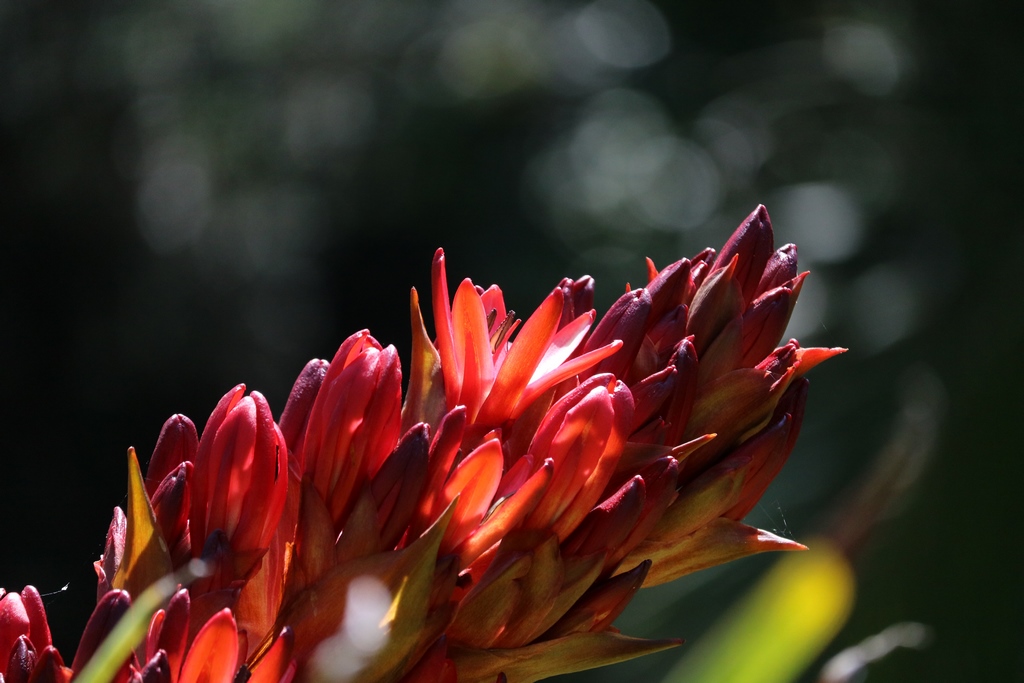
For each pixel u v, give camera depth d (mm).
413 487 1525
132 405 12219
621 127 14891
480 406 1576
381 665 1508
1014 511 2904
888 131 7617
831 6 9703
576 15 15938
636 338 1590
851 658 1812
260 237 15039
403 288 15203
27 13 12227
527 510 1528
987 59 5898
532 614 1539
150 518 1528
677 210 13703
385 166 15344
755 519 4195
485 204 15086
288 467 1554
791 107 9969
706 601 3934
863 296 5906
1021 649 2762
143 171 13164
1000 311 3549
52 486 11172
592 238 14484
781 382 1592
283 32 15477
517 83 15633
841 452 4289
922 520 2947
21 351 11461
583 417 1537
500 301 1632
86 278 12133
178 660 1496
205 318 13445
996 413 3064
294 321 14969
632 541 1561
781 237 7660
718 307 1605
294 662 1505
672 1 10969
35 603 1549
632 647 1552
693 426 1594
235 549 1535
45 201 11938
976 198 5379
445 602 1519
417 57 16047
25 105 12000
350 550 1521
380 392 1532
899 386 4352
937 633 2857
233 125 14945
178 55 14195
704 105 10969
